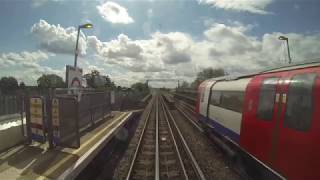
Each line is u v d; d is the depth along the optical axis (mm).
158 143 14859
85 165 7586
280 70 7598
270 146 7195
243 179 9266
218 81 15156
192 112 32375
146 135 18312
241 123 9586
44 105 8695
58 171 6598
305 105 5848
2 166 6973
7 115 12305
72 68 11250
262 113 7844
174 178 9336
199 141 15906
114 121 15938
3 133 8281
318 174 5250
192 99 38750
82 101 12031
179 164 10844
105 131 12164
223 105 12477
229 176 9578
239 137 9797
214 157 12164
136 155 11938
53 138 8617
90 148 8750
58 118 8430
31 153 8102
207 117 16297
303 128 5781
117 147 13531
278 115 6895
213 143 14867
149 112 35594
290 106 6410
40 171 6613
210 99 15781
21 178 6199
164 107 46406
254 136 8328
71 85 11211
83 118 12188
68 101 8914
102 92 16344
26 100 9125
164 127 22188
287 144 6312
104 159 10633
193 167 10188
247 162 9414
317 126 5379
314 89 5652
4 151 8297
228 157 11461
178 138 16875
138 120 26234
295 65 7012
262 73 8812
